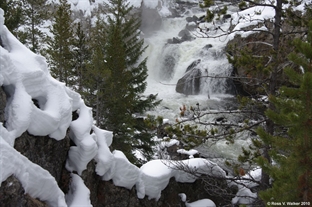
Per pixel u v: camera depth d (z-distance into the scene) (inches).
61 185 202.1
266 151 234.4
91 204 213.9
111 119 438.3
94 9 1258.6
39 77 177.0
